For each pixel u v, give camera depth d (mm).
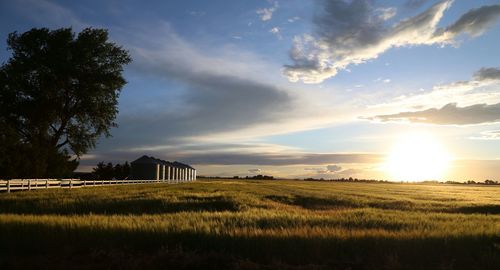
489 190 92625
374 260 12133
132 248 12891
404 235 14578
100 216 20312
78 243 13156
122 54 60469
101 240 13414
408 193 67500
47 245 12797
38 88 56594
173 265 11273
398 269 11492
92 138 60656
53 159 58188
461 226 18500
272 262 11656
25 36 56375
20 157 52719
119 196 39375
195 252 12273
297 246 12852
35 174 55000
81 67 58000
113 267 11055
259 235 14086
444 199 52625
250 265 11273
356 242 13367
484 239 14445
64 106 58875
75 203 33438
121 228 14961
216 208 34344
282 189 70562
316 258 12180
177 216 20875
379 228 16922
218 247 12969
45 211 29562
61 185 51562
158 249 12672
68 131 59844
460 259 12391
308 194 57281
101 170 102000
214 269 11086
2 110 56688
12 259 11344
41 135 58656
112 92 59688
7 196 36688
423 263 12094
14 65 55719
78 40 57969
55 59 55688
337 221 19609
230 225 17047
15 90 55750
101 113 59625
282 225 17703
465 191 83750
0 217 17734
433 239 13820
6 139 52250
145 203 34562
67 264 11141
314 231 15156
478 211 38281
